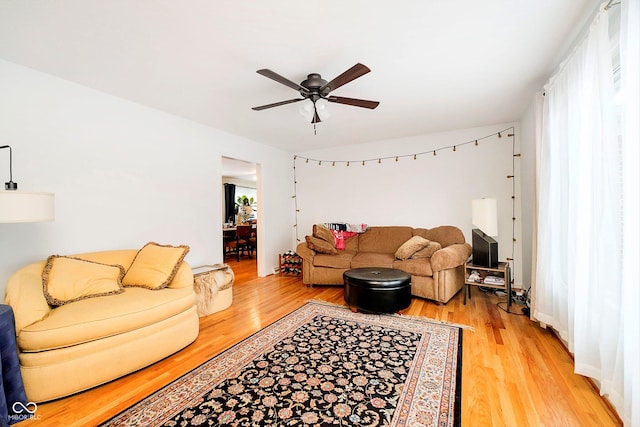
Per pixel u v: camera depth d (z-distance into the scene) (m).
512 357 2.06
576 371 1.74
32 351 1.63
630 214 1.24
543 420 1.45
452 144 4.27
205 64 2.21
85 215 2.60
